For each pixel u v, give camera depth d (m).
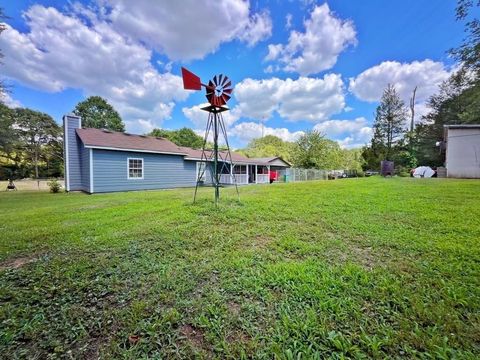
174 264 2.55
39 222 4.51
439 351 1.32
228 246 3.02
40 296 2.00
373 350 1.35
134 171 12.20
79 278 2.29
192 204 5.46
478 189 6.89
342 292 1.93
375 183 9.59
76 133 11.92
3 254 2.93
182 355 1.38
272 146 39.84
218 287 2.08
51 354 1.41
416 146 23.89
